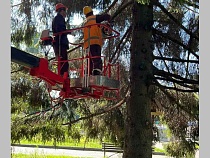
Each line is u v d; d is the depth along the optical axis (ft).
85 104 30.63
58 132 30.22
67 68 17.95
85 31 18.35
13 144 31.24
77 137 31.09
